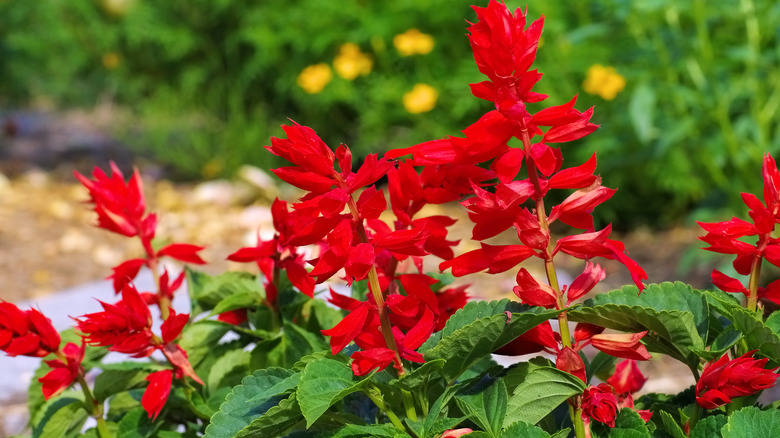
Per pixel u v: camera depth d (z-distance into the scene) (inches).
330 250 43.9
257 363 52.2
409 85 186.7
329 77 185.6
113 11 255.3
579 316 45.1
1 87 292.5
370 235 48.3
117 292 52.6
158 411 49.1
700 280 132.2
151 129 233.0
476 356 44.8
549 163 44.1
